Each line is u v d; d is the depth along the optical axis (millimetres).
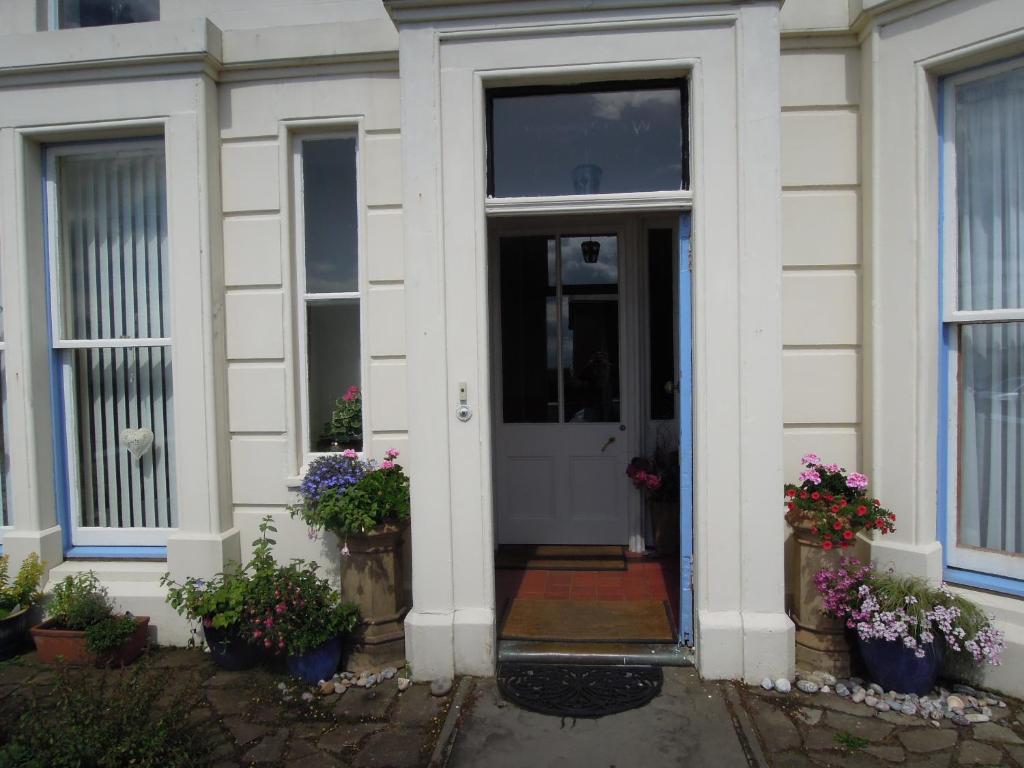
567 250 5023
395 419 3848
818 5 3547
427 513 3346
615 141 3467
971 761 2672
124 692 2531
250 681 3412
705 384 3246
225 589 3477
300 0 4012
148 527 4152
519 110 3504
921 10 3283
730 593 3277
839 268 3641
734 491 3252
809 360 3650
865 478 3314
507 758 2746
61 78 3848
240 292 3920
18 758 2307
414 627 3344
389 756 2807
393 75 3795
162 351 4145
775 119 3168
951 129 3365
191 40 3717
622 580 4410
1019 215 3256
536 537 5051
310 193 4043
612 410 5023
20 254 3926
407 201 3311
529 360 5098
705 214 3225
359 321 4008
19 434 3947
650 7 3207
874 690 3146
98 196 4164
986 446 3389
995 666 3133
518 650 3514
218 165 3896
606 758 2732
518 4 3232
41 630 3611
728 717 2982
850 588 3182
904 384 3381
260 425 3914
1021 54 3156
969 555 3375
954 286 3377
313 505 3576
